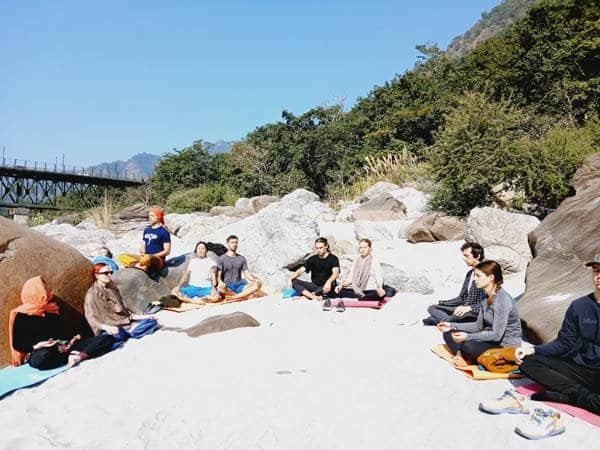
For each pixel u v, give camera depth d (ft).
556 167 44.19
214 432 13.44
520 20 94.27
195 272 31.14
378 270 27.78
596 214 23.07
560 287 21.43
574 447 12.34
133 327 23.06
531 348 15.78
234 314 24.03
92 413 15.34
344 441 12.68
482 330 18.40
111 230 66.44
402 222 53.06
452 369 17.69
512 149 45.34
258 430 13.35
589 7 84.23
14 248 21.61
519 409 14.06
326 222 57.57
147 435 13.69
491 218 36.06
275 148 115.14
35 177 144.36
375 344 20.65
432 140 105.40
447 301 23.52
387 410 14.28
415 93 119.55
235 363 18.49
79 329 23.15
